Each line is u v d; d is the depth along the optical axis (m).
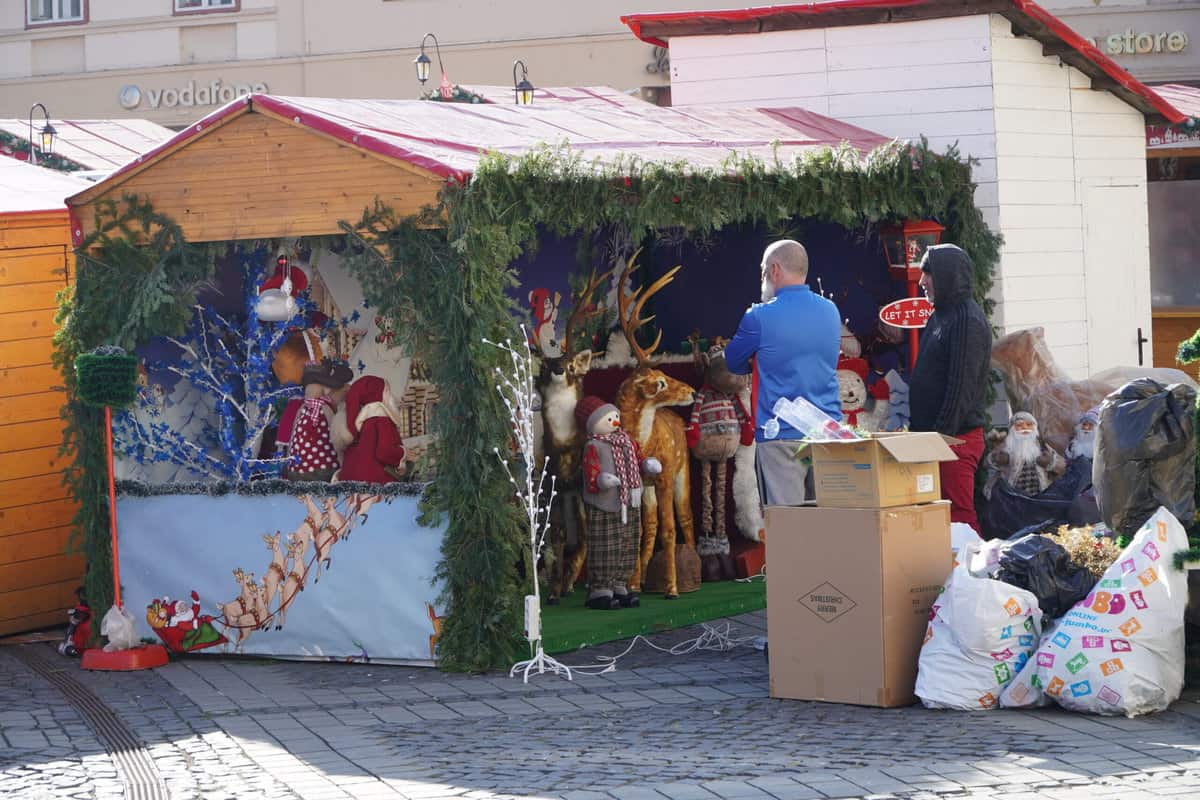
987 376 9.66
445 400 9.12
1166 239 17.06
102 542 10.32
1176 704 7.91
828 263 13.18
